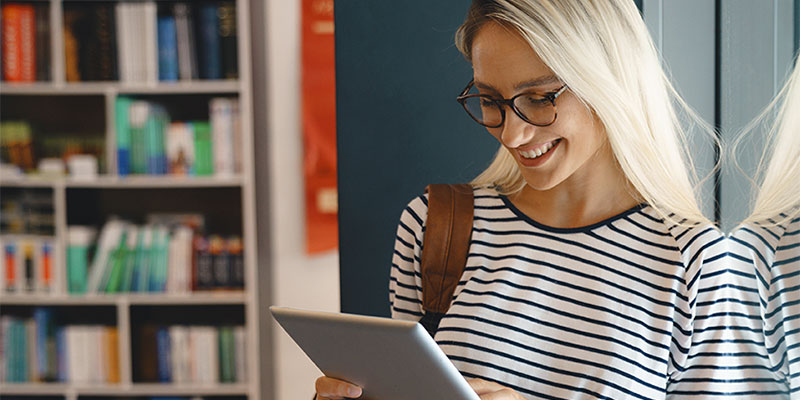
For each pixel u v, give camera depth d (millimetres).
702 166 1324
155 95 3508
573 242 1173
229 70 3346
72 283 3312
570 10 1052
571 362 1131
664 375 1113
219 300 3348
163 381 3381
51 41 3271
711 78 1327
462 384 921
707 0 1320
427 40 1450
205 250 3385
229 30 3340
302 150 3561
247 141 3352
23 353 3324
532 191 1222
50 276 3301
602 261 1152
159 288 3355
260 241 3588
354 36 1470
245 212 3365
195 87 3299
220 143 3350
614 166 1171
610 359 1110
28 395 3381
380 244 1494
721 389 1104
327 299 3621
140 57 3301
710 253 1098
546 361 1142
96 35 3283
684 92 1328
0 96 3479
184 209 3602
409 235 1288
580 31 1049
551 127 1070
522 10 1050
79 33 3293
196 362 3383
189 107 3525
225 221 3613
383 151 1479
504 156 1272
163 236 3352
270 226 3582
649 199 1153
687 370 1120
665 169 1133
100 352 3348
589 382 1116
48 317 3334
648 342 1115
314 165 3545
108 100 3275
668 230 1147
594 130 1104
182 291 3371
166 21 3301
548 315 1156
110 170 3303
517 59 1066
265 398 3605
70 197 3352
